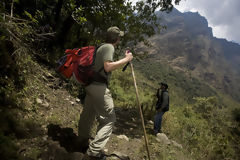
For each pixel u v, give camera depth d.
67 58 2.42
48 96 3.79
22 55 3.33
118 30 2.51
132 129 4.97
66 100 4.21
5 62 2.88
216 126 9.43
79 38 7.92
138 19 8.05
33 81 3.65
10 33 2.99
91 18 6.48
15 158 1.90
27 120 2.59
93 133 3.52
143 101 10.28
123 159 2.95
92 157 2.35
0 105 2.51
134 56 8.24
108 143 3.50
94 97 2.38
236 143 7.75
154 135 4.96
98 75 2.33
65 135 2.83
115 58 7.73
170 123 6.54
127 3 7.11
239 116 14.64
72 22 7.18
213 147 5.40
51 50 6.12
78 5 6.49
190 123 7.54
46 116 3.11
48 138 2.55
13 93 2.84
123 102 9.06
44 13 6.44
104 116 2.44
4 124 2.21
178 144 4.79
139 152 3.50
